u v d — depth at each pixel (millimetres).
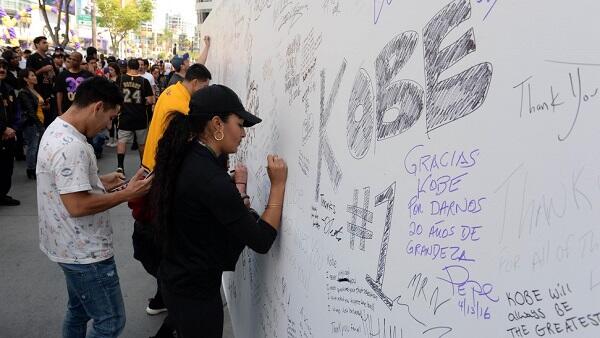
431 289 989
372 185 1241
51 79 9523
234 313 3551
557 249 717
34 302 4016
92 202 2303
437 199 972
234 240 2141
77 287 2459
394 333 1126
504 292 808
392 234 1140
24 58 13180
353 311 1352
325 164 1573
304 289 1775
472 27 876
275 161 2102
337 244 1466
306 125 1786
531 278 759
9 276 4473
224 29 4957
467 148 889
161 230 2070
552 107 720
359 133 1323
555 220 718
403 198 1094
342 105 1438
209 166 1979
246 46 3328
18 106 7445
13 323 3682
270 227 2047
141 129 8133
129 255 5109
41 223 2439
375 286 1219
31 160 7852
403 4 1104
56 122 2340
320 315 1602
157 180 2062
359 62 1327
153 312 3873
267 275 2393
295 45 1949
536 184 749
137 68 8008
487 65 840
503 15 807
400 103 1111
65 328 2764
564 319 709
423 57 1021
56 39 22312
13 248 5113
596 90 658
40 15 49500
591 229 668
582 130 678
